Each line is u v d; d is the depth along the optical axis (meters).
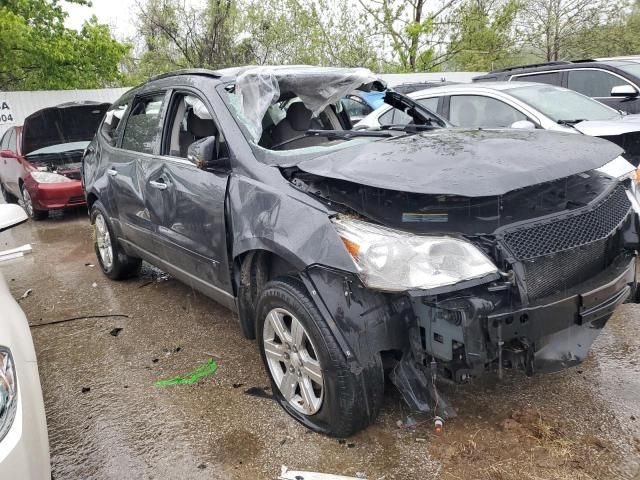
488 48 23.42
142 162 4.21
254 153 3.12
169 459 2.67
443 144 2.84
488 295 2.26
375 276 2.30
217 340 3.94
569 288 2.46
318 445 2.68
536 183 2.30
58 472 2.62
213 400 3.16
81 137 9.51
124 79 16.23
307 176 2.85
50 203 8.36
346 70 3.98
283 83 3.61
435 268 2.26
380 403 2.54
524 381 3.13
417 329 2.40
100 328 4.27
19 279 5.76
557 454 2.51
